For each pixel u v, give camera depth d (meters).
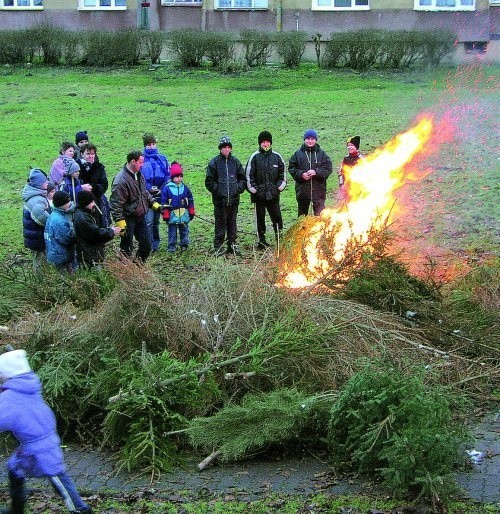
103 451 7.15
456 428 6.41
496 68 27.52
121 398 6.98
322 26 30.02
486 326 8.71
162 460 6.73
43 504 6.23
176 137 20.16
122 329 7.79
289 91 24.88
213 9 30.30
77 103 23.86
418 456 6.03
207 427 6.84
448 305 8.84
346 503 6.07
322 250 8.73
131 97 24.44
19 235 14.19
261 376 7.47
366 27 29.78
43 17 30.95
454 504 6.00
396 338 7.96
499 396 7.85
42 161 18.52
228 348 7.64
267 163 13.16
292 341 7.45
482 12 29.03
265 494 6.25
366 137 19.53
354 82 25.89
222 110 22.72
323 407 6.93
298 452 6.96
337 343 7.68
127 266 8.06
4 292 9.22
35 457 5.74
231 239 13.23
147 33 28.59
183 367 7.22
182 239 13.45
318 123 21.03
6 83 26.52
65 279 9.35
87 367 7.68
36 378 5.89
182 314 7.77
